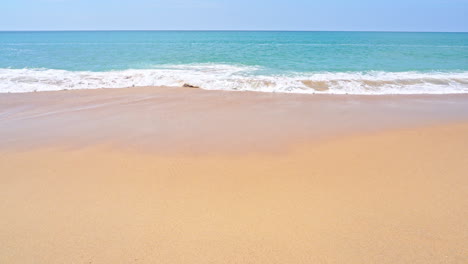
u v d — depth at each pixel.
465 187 4.05
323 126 7.09
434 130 6.76
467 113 8.33
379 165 4.82
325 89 11.51
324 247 2.91
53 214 3.50
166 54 24.53
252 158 5.18
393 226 3.22
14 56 22.62
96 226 3.26
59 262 2.75
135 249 2.90
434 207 3.57
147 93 10.73
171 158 5.19
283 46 36.53
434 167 4.72
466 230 3.14
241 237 3.07
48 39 57.09
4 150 5.58
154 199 3.82
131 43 42.66
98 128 6.93
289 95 10.59
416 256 2.78
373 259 2.75
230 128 6.93
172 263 2.73
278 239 3.03
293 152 5.45
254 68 16.70
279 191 4.00
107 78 12.93
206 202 3.75
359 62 19.52
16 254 2.85
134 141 6.05
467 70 16.09
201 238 3.06
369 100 9.95
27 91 10.98
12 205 3.69
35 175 4.54
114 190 4.07
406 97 10.41
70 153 5.43
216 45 38.53
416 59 21.20
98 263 2.73
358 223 3.28
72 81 12.41
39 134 6.51
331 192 3.96
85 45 37.12
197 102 9.50
